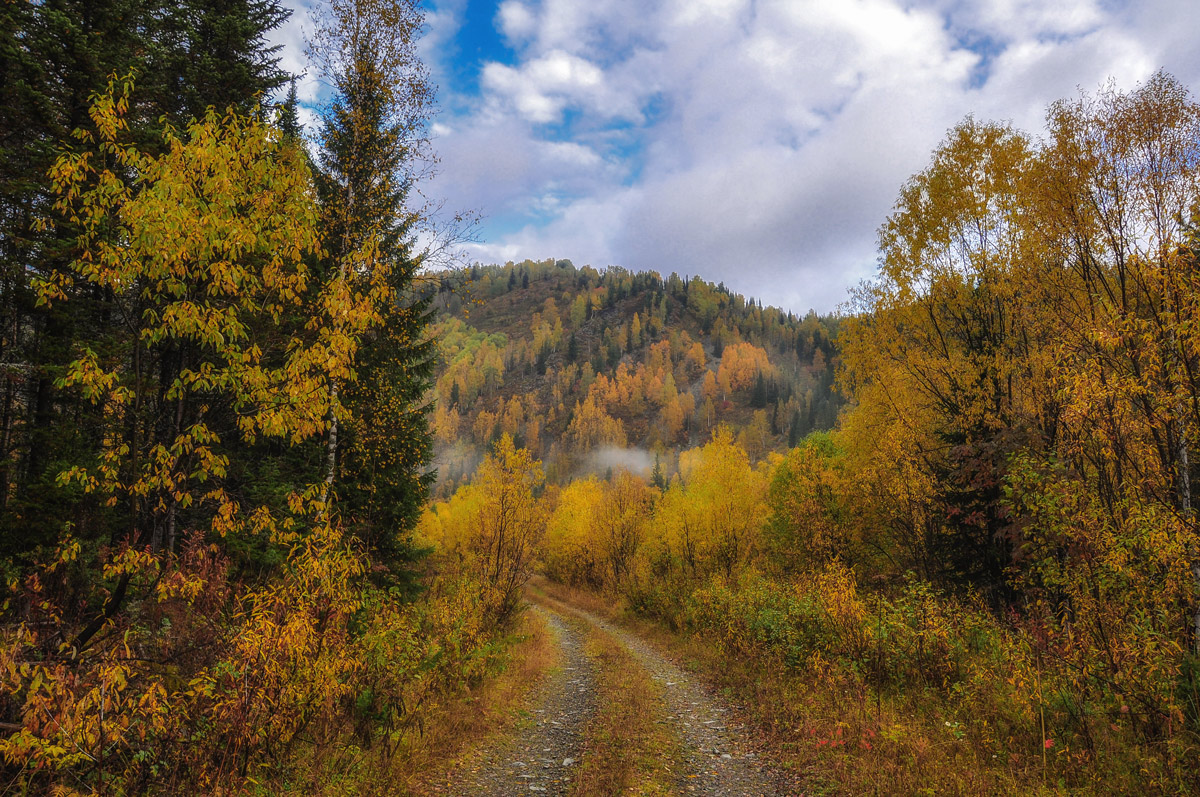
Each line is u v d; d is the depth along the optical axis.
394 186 11.04
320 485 7.01
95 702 4.32
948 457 13.91
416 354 12.63
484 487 18.58
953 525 13.85
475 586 14.90
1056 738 6.31
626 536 33.44
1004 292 12.40
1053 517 7.46
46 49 8.95
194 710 5.02
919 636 8.85
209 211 5.20
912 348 15.54
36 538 7.57
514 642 15.16
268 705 5.33
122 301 5.36
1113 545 6.80
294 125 12.35
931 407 14.98
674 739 7.87
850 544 19.30
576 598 33.75
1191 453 8.11
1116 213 8.98
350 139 10.82
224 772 4.95
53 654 4.89
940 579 14.68
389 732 6.77
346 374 5.91
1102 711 6.38
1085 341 8.98
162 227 4.80
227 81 11.60
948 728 6.89
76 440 8.45
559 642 17.86
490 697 9.59
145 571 5.55
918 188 15.09
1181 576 6.68
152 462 5.27
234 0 12.52
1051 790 5.39
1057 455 9.02
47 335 8.84
